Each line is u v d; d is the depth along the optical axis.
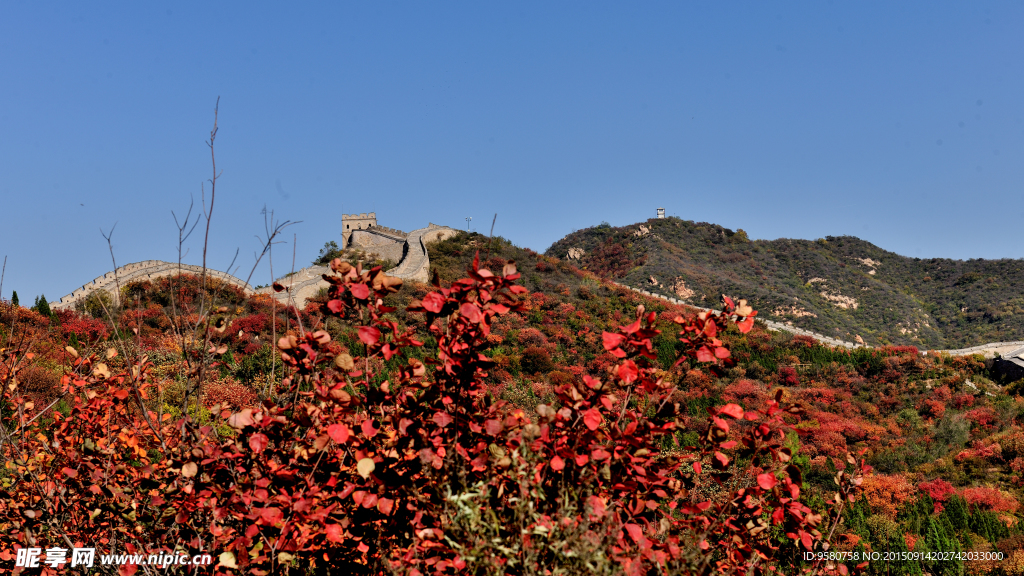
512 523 2.68
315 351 3.18
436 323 3.18
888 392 46.91
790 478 3.35
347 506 3.19
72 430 4.27
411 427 3.08
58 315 21.59
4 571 3.71
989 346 57.53
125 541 3.78
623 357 3.34
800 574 3.64
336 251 83.25
